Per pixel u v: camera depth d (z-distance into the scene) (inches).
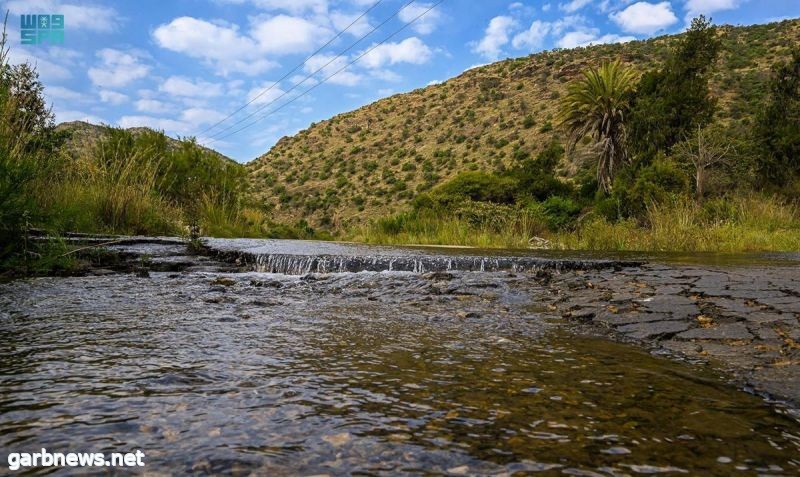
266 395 60.7
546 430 52.4
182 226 389.4
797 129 722.8
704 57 895.1
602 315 123.7
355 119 3821.4
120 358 76.9
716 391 68.3
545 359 83.4
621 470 43.8
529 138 2410.2
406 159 2874.0
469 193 1054.4
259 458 43.8
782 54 2165.4
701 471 44.2
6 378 65.6
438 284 177.0
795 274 188.4
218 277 200.5
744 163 741.3
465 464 43.9
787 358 86.6
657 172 703.7
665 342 98.6
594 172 1307.8
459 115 3144.7
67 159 336.2
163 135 553.9
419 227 636.7
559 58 3351.4
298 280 192.1
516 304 144.0
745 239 424.8
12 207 190.4
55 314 115.2
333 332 101.3
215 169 555.2
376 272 215.8
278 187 2957.7
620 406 60.9
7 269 192.1
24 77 279.3
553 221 695.7
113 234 297.7
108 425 50.3
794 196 655.1
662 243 418.3
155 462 42.6
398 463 43.7
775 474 44.1
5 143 205.2
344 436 49.0
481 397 62.4
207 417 53.1
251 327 104.4
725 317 118.3
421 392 63.8
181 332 97.6
